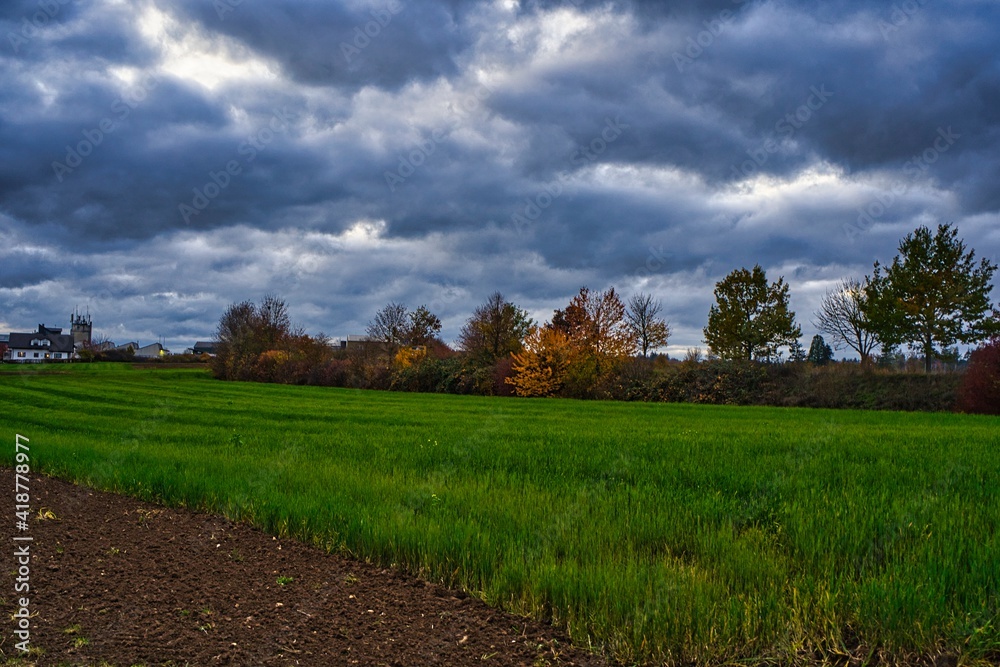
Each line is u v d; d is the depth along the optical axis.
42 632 5.55
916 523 7.99
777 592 5.93
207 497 10.70
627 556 7.05
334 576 7.18
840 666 4.98
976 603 5.55
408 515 8.67
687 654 5.14
